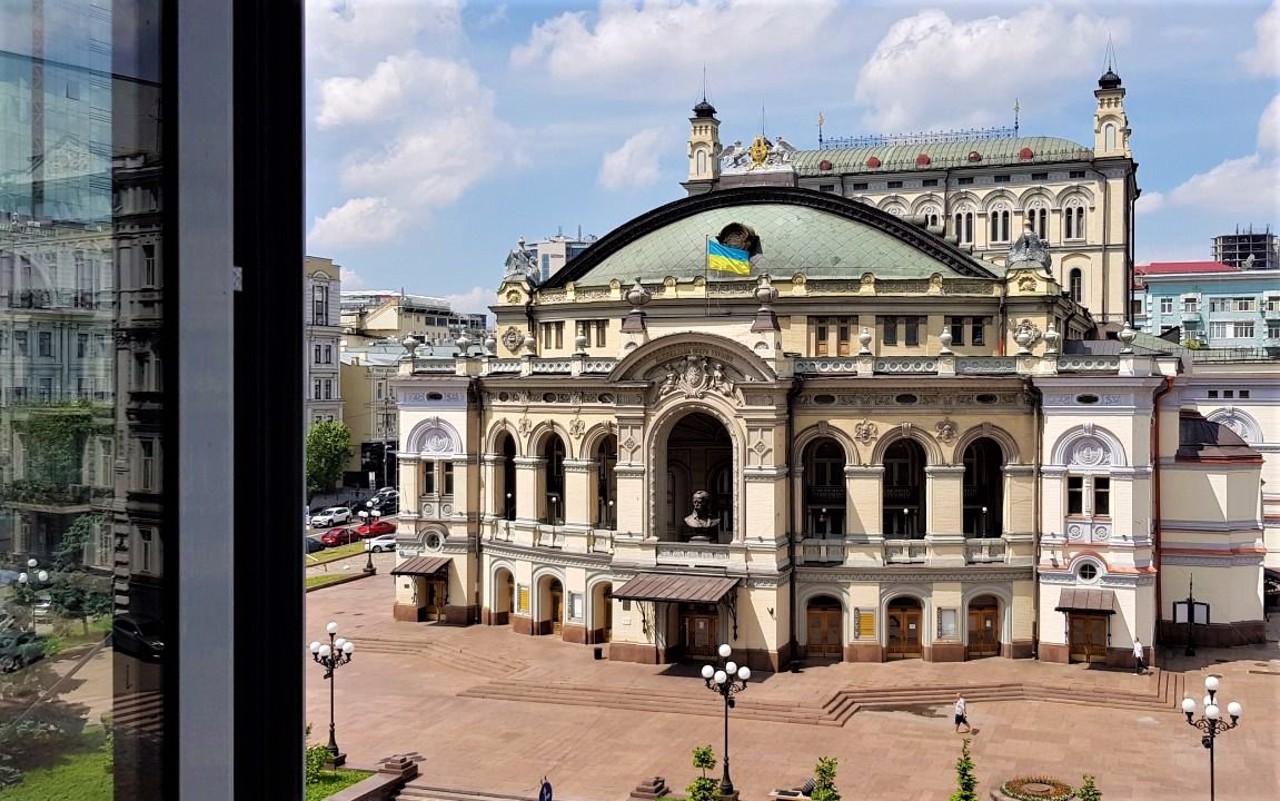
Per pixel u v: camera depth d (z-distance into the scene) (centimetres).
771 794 5128
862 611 7425
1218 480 7831
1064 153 12781
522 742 6003
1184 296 15875
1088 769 5497
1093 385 7206
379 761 5669
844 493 7800
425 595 8794
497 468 8606
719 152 12800
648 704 6606
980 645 7544
